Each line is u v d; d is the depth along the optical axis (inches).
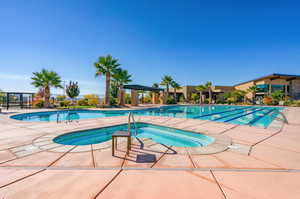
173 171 91.9
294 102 876.6
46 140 156.0
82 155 116.3
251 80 1138.7
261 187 75.5
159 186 75.8
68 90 668.1
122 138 167.3
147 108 638.5
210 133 199.2
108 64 641.6
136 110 587.5
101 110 541.0
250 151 129.5
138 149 131.8
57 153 120.0
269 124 274.4
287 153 124.7
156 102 1073.5
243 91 1120.2
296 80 1088.8
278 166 100.0
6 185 74.5
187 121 301.9
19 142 148.6
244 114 532.1
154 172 90.4
